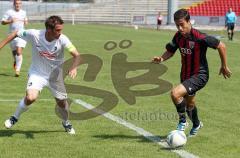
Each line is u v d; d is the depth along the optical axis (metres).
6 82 21.70
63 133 12.75
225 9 96.62
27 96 11.96
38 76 12.12
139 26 92.12
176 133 11.27
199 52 11.48
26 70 25.98
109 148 11.35
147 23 99.88
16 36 12.00
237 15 94.62
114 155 10.80
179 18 11.30
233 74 26.25
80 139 12.17
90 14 108.88
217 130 13.50
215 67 29.31
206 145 11.83
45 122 13.96
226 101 18.31
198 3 98.62
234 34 71.50
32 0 122.06
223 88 21.44
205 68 11.66
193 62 11.56
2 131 12.77
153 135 12.70
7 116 14.65
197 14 96.94
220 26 88.06
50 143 11.70
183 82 11.54
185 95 11.59
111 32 66.06
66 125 12.72
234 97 19.22
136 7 108.38
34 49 12.04
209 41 11.34
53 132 12.83
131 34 62.78
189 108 12.19
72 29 72.19
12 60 30.91
